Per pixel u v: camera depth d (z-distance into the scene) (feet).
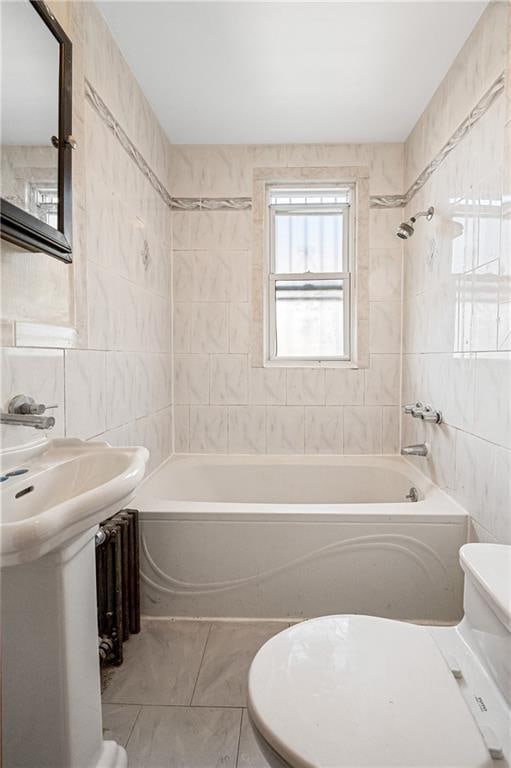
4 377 3.77
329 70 6.75
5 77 3.66
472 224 5.89
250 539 6.16
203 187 9.19
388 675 3.06
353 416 9.32
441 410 7.03
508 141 4.95
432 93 7.34
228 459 9.14
